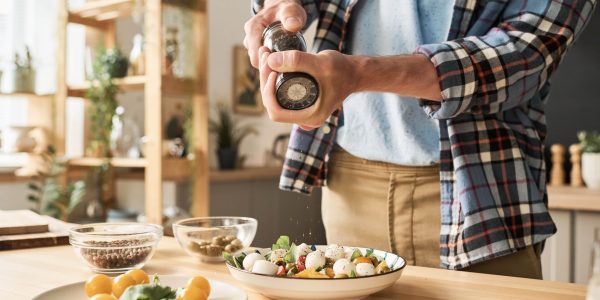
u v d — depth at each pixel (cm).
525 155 114
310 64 74
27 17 346
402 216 119
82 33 349
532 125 117
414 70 87
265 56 80
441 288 83
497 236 106
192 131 300
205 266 101
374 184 122
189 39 295
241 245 104
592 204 236
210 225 112
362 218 124
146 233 95
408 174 118
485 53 92
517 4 102
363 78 81
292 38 87
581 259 244
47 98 330
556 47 98
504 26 101
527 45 96
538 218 109
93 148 318
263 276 72
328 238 134
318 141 126
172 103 358
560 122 305
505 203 108
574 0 100
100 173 321
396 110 115
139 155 313
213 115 391
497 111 100
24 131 315
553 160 294
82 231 101
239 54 411
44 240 120
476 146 109
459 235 109
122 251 93
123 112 317
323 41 126
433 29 115
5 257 108
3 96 309
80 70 349
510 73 93
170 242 125
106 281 71
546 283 86
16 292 83
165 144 299
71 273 95
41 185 327
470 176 108
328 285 69
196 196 302
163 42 288
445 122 111
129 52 369
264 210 392
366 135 121
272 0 104
